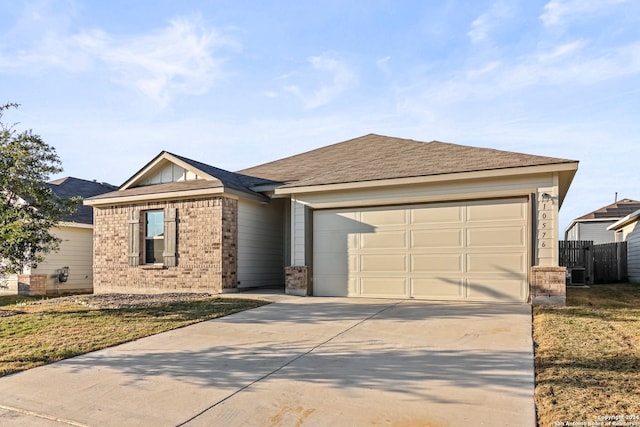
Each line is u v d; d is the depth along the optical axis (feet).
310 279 37.17
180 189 40.57
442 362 16.79
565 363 16.05
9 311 29.68
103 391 14.78
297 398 13.69
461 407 12.63
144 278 41.98
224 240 38.75
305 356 18.25
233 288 39.58
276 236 46.96
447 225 33.01
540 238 29.89
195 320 25.80
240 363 17.51
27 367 17.46
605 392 13.15
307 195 37.70
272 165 53.11
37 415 13.05
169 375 16.20
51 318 26.73
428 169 33.68
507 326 22.45
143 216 43.27
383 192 34.91
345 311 28.25
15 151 30.60
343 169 39.65
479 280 31.73
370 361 17.24
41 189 32.68
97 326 24.44
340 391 14.16
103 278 44.39
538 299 29.19
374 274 35.17
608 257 56.08
